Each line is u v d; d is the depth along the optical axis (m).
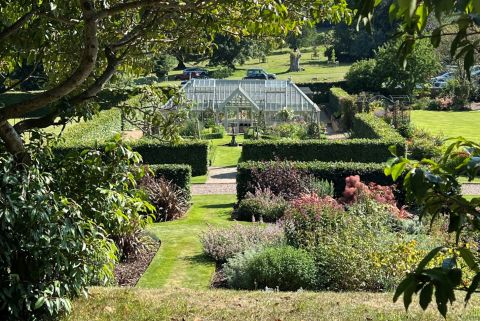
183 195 19.25
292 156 24.42
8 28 6.54
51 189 6.87
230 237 12.60
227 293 8.47
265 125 35.72
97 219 6.96
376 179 19.09
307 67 69.50
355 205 13.99
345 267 10.38
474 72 47.19
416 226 13.24
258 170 19.06
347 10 7.62
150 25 7.29
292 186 18.64
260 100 36.09
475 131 35.03
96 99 7.85
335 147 24.16
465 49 2.70
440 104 44.69
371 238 11.23
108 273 7.02
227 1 6.59
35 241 6.02
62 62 8.27
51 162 7.10
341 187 19.33
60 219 6.16
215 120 36.28
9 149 6.62
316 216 12.38
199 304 7.69
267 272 10.51
